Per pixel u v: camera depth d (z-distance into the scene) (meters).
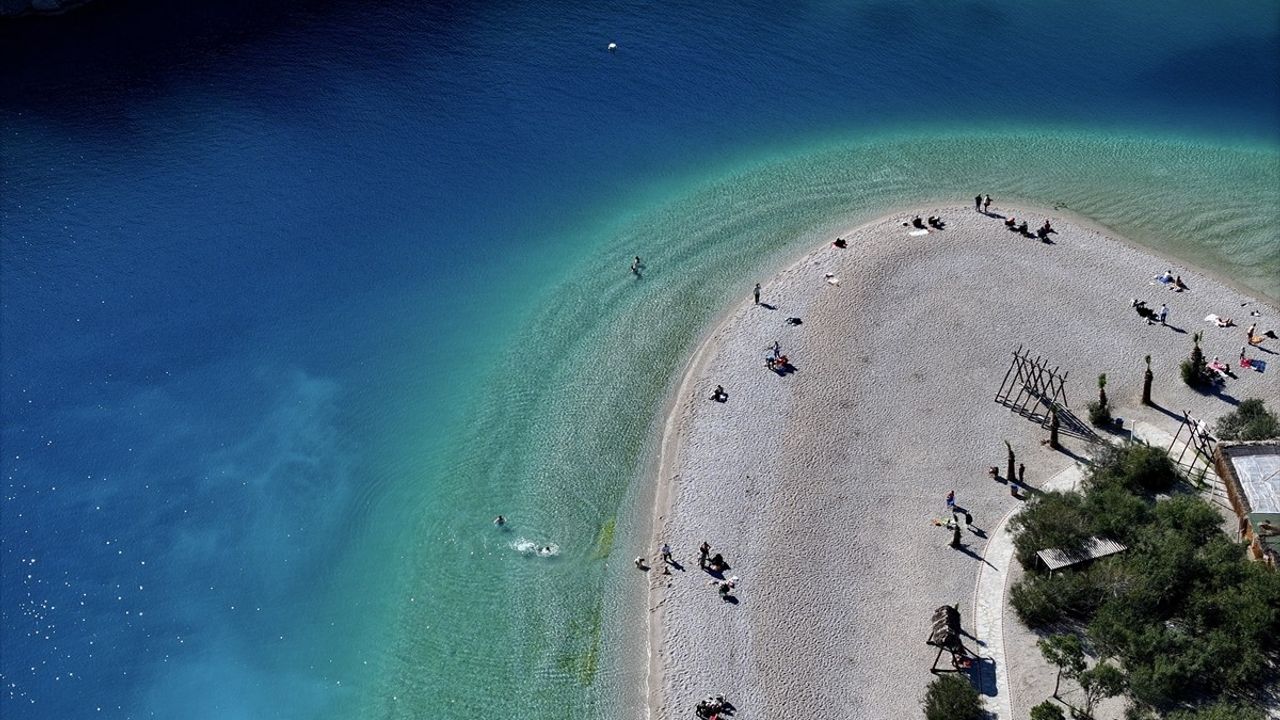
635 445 71.94
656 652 58.16
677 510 66.06
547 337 81.31
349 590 62.72
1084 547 60.16
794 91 113.44
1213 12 128.12
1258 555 59.84
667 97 111.94
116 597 61.88
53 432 71.69
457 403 75.25
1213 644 54.03
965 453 69.25
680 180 99.88
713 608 60.00
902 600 59.88
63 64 111.88
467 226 92.88
